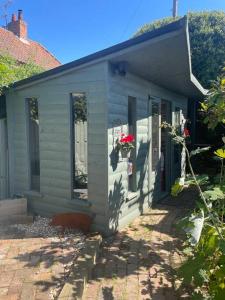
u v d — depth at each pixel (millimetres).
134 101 5855
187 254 4016
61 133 5359
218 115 4477
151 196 6828
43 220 5512
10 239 4602
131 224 5613
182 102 9391
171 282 3607
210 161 10945
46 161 5594
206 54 11500
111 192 4988
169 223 5652
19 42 14344
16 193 6070
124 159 5410
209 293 2990
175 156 8750
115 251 4414
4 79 5918
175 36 4016
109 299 3266
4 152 6121
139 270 3881
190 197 7684
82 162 5270
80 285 3260
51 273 3539
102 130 4844
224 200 3385
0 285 3291
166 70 5684
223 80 4336
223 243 2609
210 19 11820
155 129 7105
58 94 5312
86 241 4457
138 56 4664
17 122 5930
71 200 5301
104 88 4770
